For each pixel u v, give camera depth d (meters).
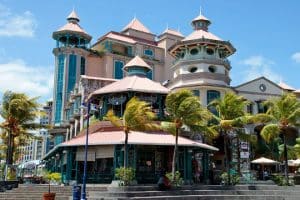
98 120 42.66
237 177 37.59
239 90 53.47
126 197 28.17
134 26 84.94
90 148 37.38
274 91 55.41
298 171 54.12
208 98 50.59
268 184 38.56
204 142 45.78
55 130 68.38
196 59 53.41
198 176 39.69
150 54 80.19
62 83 72.25
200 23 59.09
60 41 75.94
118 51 78.69
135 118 32.75
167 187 31.23
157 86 44.81
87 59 75.56
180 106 33.91
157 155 39.81
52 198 27.30
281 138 54.38
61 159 42.25
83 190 26.86
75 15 77.94
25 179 44.72
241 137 39.56
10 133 45.34
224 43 54.38
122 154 35.94
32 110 46.09
